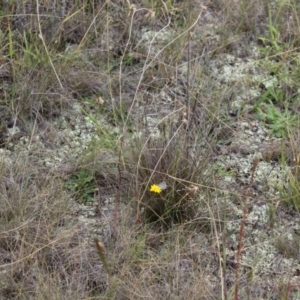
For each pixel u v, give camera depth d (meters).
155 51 6.29
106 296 4.44
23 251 4.65
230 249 4.89
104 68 6.11
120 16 6.46
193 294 4.43
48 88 5.82
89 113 5.80
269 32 6.60
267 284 4.66
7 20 6.11
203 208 5.01
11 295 4.53
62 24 6.03
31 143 5.49
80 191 5.23
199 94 5.84
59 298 4.37
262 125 5.83
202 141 5.48
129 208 5.01
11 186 5.04
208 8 6.74
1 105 5.73
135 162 5.16
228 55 6.39
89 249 4.78
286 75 6.13
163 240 4.86
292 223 5.09
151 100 5.89
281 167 5.49
